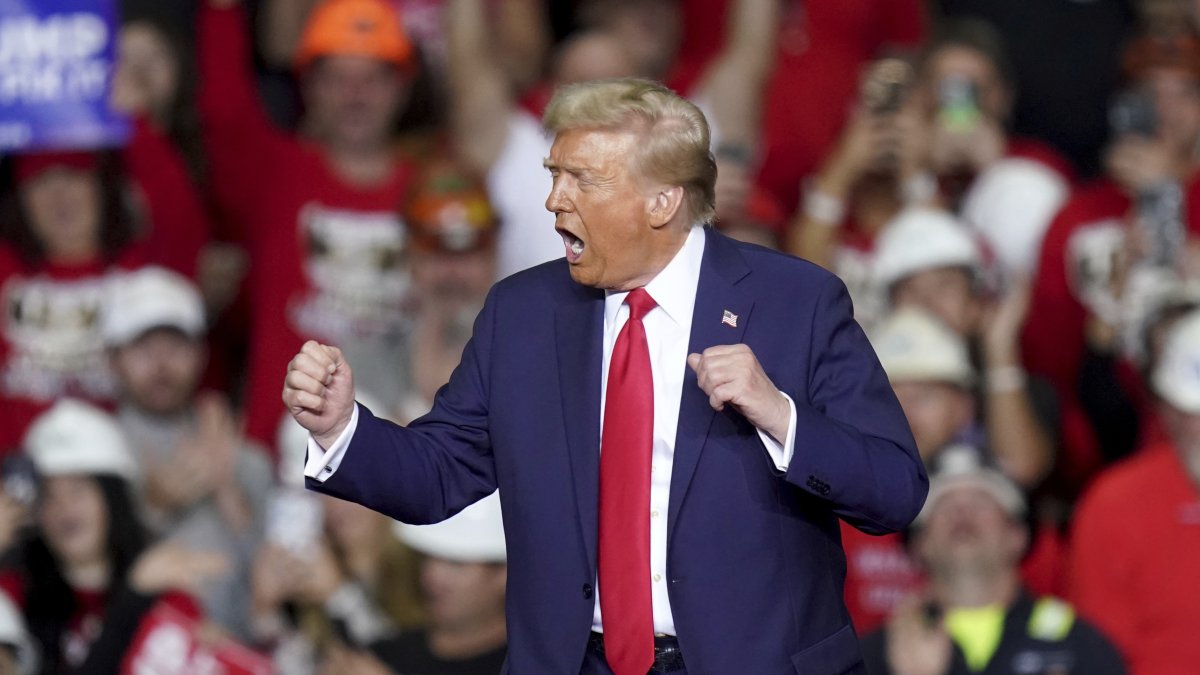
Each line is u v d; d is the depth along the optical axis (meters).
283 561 20.06
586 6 25.48
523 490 10.90
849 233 23.38
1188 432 19.30
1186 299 20.69
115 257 24.19
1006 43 27.30
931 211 22.67
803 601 10.70
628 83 10.88
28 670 20.09
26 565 20.55
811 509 10.88
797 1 26.25
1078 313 23.14
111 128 22.75
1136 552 19.30
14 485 20.53
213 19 24.86
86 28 22.66
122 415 22.61
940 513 18.50
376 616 19.78
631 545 10.62
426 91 24.72
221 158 24.86
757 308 10.91
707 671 10.48
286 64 27.22
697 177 10.78
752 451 10.64
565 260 11.55
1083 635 18.22
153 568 20.38
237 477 21.72
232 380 25.17
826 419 10.34
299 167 23.80
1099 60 27.11
